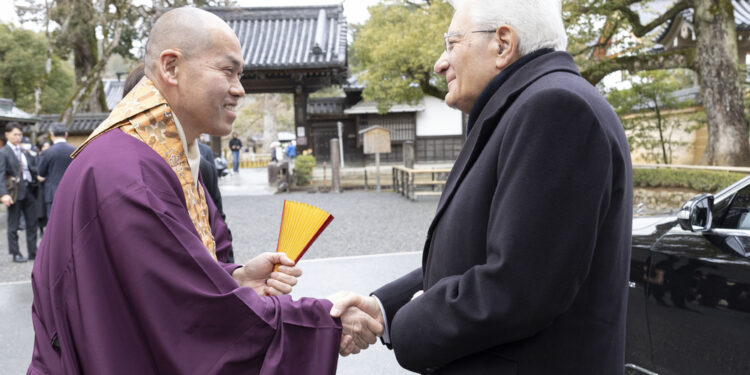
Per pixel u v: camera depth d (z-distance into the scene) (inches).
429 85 605.9
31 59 897.5
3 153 260.1
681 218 91.4
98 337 46.4
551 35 49.4
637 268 103.3
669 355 97.1
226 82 55.5
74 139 695.1
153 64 55.0
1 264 266.1
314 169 693.9
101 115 697.6
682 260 93.7
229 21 733.9
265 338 51.6
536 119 42.7
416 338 48.2
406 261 241.8
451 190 51.3
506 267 41.9
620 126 47.1
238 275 68.1
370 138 571.2
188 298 48.4
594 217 41.8
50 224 50.4
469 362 49.3
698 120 521.7
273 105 1409.9
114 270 47.9
